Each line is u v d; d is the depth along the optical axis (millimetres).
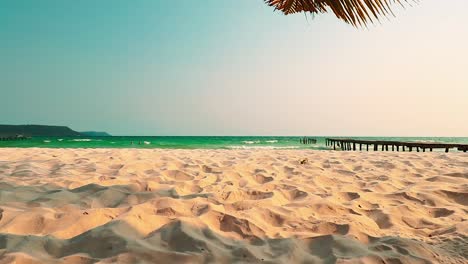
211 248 2172
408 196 3949
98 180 4480
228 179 4996
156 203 3211
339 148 27031
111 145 29938
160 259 2033
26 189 3723
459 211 3363
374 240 2473
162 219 2734
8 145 28781
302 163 7000
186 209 3139
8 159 6992
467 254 2197
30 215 2689
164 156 8438
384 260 2080
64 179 4305
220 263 2016
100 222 2693
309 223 2859
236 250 2172
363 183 4840
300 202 3559
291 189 4328
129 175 4977
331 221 2859
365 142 20672
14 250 2033
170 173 5250
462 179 4984
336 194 4082
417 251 2213
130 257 2023
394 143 17438
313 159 7977
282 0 2520
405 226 2932
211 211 2924
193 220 2609
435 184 4613
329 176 5363
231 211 3227
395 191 4336
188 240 2260
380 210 3311
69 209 3113
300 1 2453
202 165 6281
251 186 4492
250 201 3514
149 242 2230
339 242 2303
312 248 2301
